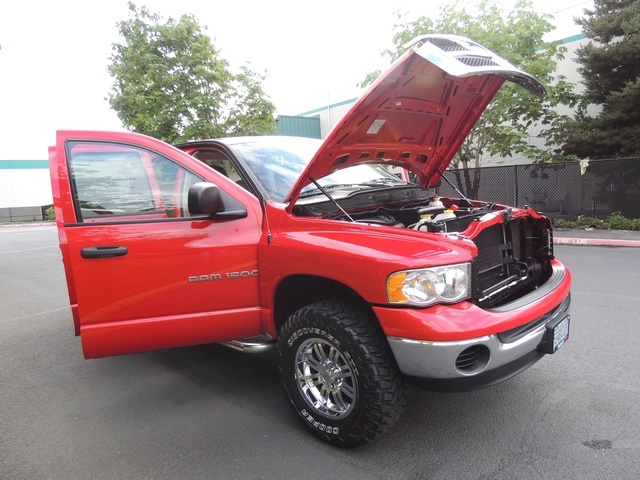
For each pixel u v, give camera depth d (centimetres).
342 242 262
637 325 458
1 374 422
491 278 301
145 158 311
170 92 1338
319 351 280
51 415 338
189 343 310
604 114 1262
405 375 247
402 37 1253
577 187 1217
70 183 292
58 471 268
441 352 228
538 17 1196
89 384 389
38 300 721
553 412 306
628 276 663
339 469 257
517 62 1161
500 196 1338
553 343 271
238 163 341
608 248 927
